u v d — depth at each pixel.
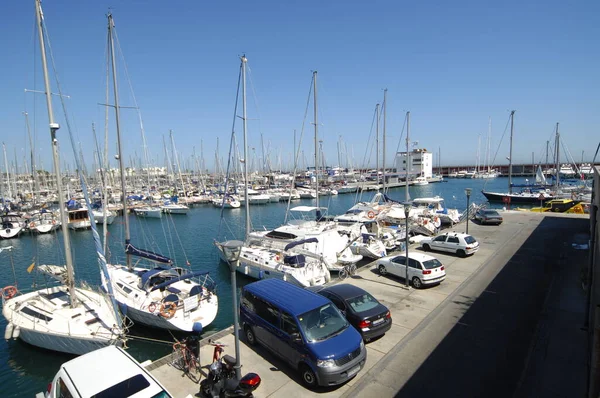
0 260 30.41
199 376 9.06
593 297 9.94
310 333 8.69
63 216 12.88
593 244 10.75
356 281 16.41
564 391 8.02
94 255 31.56
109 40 17.77
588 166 83.19
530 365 9.11
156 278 15.37
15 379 11.67
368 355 9.89
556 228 27.84
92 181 74.62
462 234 20.84
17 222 42.88
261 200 70.00
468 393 8.11
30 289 21.56
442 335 10.90
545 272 16.73
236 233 40.34
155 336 13.85
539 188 60.06
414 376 8.84
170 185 82.94
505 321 11.70
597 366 6.49
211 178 103.00
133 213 56.75
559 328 11.02
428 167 122.12
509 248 21.84
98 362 7.38
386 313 10.85
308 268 17.83
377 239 23.78
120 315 13.22
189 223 48.59
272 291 10.49
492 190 85.62
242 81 24.14
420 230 27.44
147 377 7.01
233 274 7.88
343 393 8.25
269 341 9.73
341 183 93.06
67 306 13.48
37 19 11.48
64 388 6.88
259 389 8.45
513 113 49.03
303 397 8.15
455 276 16.72
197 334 13.45
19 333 12.93
